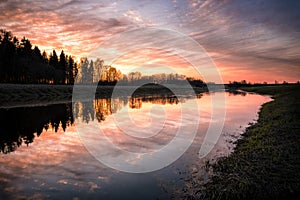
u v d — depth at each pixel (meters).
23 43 71.38
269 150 9.17
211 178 7.30
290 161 7.86
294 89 52.53
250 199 5.98
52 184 7.54
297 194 6.02
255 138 11.71
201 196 6.29
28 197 6.71
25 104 35.09
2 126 18.20
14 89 47.38
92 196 6.69
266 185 6.36
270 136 11.45
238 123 17.41
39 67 66.88
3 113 25.38
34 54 73.56
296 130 11.90
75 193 6.90
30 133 15.57
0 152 11.16
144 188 7.07
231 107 28.83
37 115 24.00
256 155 8.78
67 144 12.58
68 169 8.84
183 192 6.63
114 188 7.14
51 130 16.53
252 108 27.66
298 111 17.64
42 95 50.28
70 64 86.69
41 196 6.75
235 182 6.57
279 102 28.39
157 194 6.64
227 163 8.34
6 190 7.15
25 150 11.51
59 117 22.67
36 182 7.71
